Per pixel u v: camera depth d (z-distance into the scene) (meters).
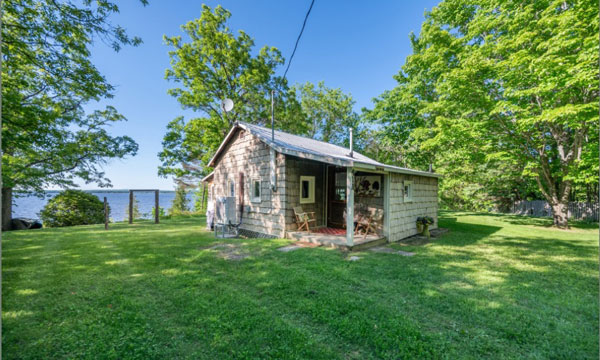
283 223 7.57
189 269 4.67
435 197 10.42
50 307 3.20
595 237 8.42
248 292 3.66
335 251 6.02
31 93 8.73
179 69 17.05
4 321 2.86
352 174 6.20
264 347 2.42
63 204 12.35
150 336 2.59
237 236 8.35
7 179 9.06
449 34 12.89
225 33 17.89
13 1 6.14
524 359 2.28
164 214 17.98
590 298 3.52
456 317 2.98
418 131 14.94
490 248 6.61
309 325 2.81
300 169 8.10
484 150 12.26
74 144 10.28
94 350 2.38
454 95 10.86
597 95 8.79
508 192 18.34
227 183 9.73
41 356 2.30
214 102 18.11
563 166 10.85
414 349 2.39
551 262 5.29
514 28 9.49
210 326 2.76
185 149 18.14
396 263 5.09
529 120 9.02
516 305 3.29
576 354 2.35
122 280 4.11
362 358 2.29
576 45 7.67
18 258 5.45
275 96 19.34
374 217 7.42
